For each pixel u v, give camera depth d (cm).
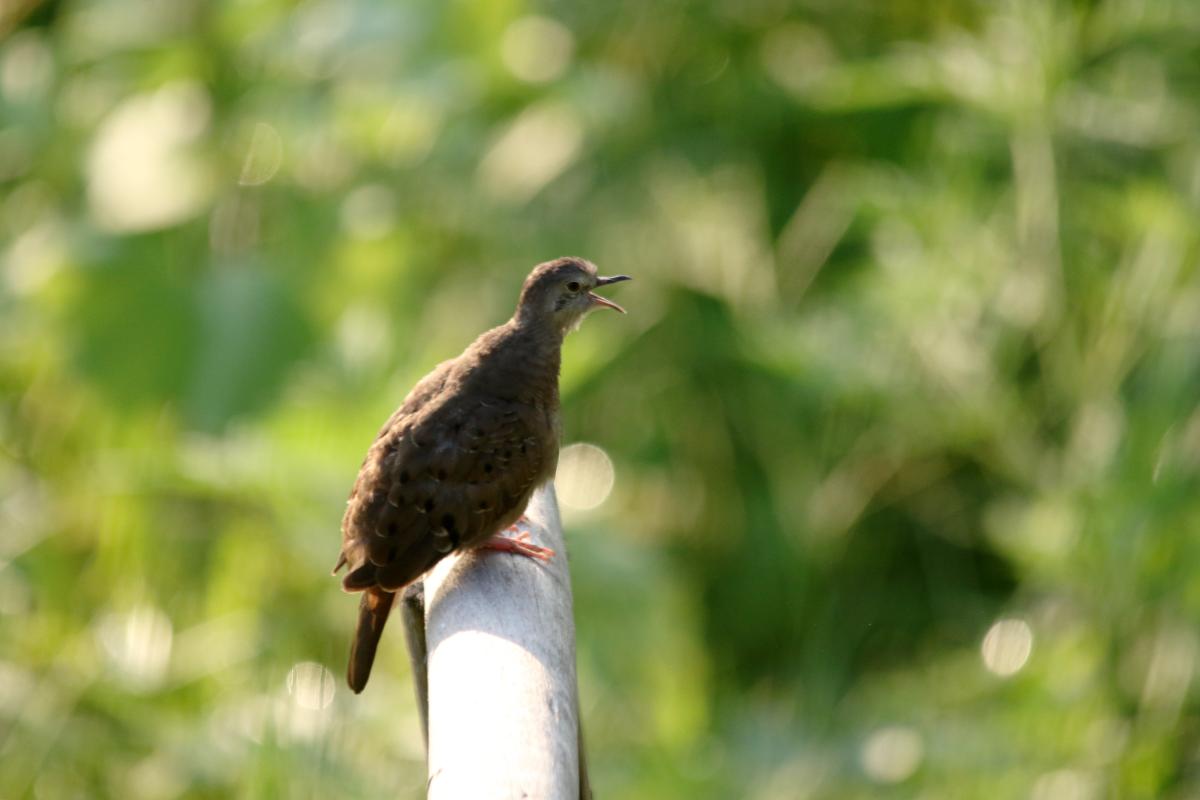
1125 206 1347
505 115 1647
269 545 1342
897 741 1309
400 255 1518
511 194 1622
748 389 1566
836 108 1567
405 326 1470
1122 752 1225
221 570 1351
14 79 1697
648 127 1664
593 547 1377
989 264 1414
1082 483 1288
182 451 1330
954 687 1365
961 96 1413
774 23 1686
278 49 1617
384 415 1339
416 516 788
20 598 1383
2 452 1445
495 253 1611
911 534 1548
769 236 1616
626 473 1580
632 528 1539
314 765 1114
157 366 1418
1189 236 1325
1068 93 1408
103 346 1425
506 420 819
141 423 1413
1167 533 1227
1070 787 1228
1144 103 1455
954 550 1529
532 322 859
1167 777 1235
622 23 1702
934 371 1430
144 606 1320
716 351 1569
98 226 1499
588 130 1647
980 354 1434
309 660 1316
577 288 866
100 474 1370
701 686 1445
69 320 1435
